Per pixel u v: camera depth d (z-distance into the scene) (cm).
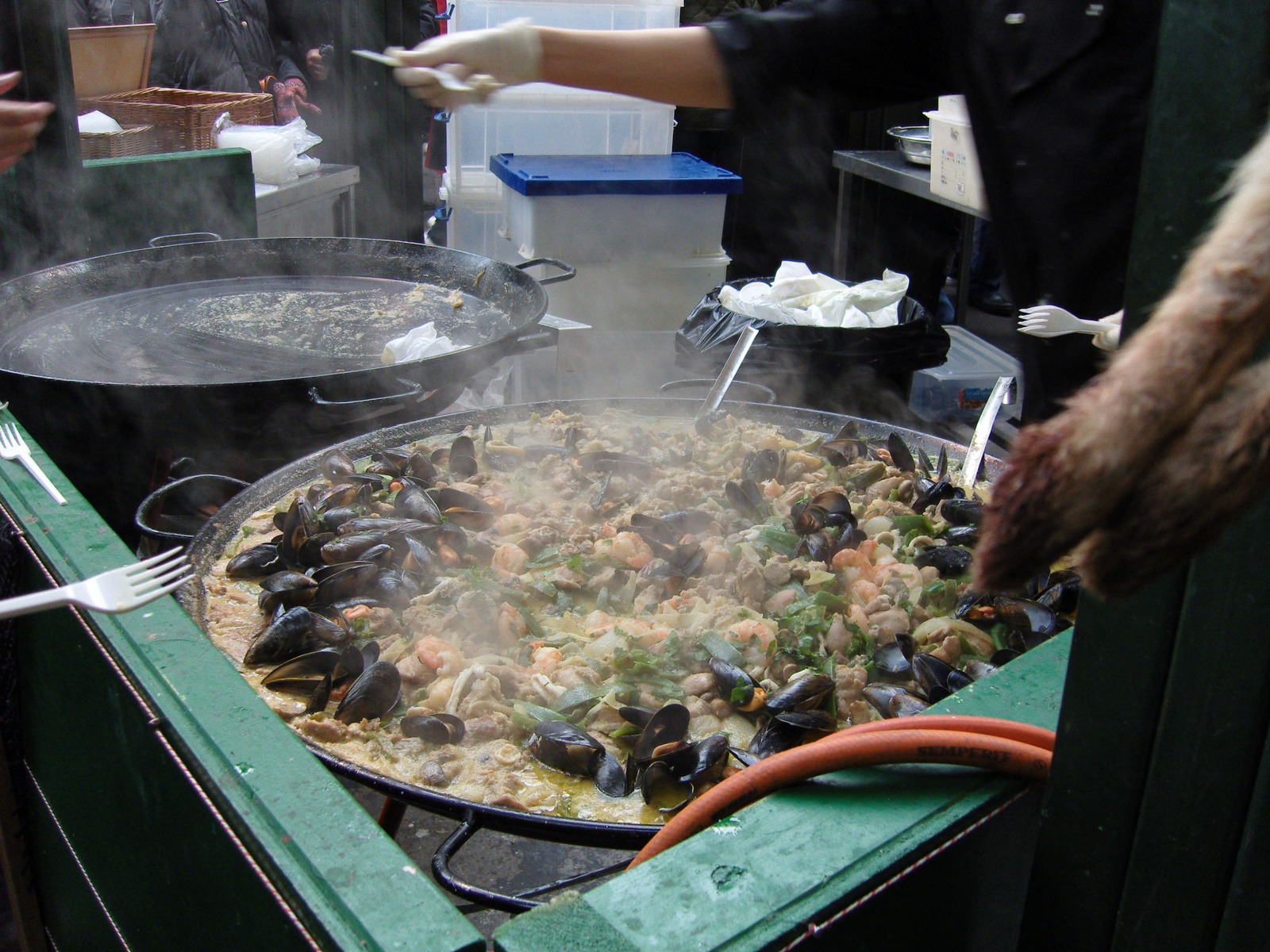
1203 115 76
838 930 94
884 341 393
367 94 673
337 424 249
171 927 138
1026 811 112
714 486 234
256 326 302
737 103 221
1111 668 97
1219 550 87
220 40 634
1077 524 41
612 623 180
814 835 99
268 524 214
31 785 207
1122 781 99
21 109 202
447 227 568
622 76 220
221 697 121
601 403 283
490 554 202
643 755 147
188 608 180
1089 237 186
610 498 228
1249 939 98
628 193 451
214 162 392
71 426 234
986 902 114
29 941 230
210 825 112
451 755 149
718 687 162
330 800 103
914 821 102
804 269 434
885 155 564
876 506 222
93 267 318
